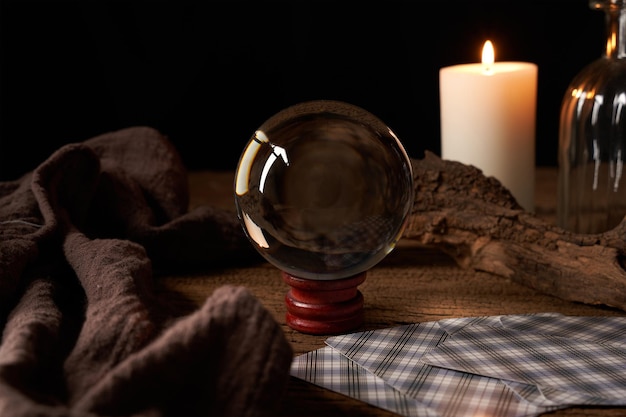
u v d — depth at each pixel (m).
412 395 0.42
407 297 0.55
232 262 0.60
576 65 0.89
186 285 0.57
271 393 0.38
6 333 0.43
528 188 0.64
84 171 0.56
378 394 0.42
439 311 0.53
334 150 0.47
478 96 0.62
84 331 0.42
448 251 0.58
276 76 0.92
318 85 0.92
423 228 0.58
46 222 0.52
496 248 0.56
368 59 0.91
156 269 0.59
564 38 0.89
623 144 0.58
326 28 0.90
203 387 0.38
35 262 0.51
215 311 0.39
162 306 0.48
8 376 0.38
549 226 0.54
